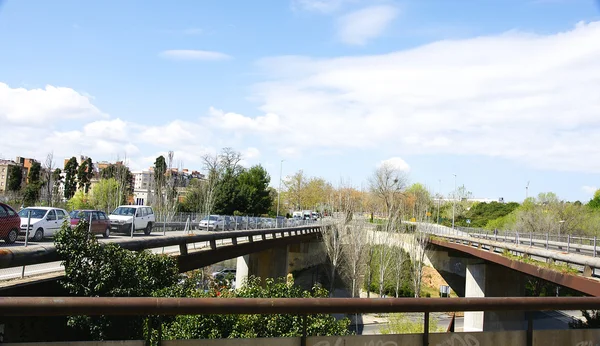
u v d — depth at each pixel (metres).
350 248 53.31
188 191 77.06
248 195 77.44
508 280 43.00
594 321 19.02
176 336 10.01
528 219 66.06
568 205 67.19
